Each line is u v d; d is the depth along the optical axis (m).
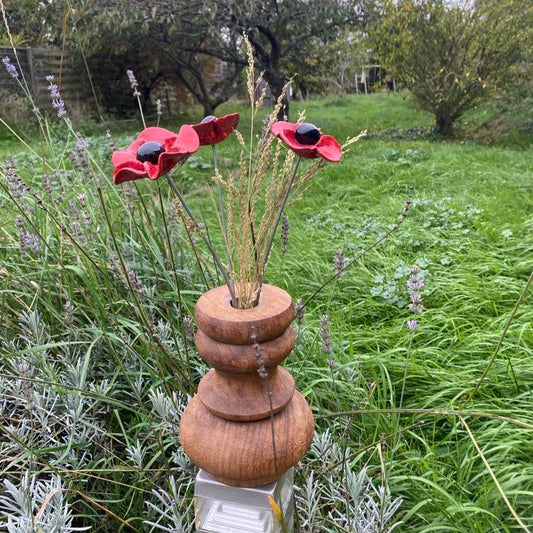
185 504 1.59
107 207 2.86
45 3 9.59
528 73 9.17
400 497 1.63
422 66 9.50
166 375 1.96
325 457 1.63
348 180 6.21
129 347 1.83
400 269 3.33
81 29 9.23
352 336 2.72
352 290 3.35
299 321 1.88
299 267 3.61
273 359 1.02
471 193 5.31
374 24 9.80
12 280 2.17
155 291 2.38
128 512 1.65
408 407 2.17
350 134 10.00
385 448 1.76
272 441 1.03
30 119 9.80
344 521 1.55
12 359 1.93
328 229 4.49
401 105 15.14
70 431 1.68
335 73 13.91
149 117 13.48
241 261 1.06
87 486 1.71
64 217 2.50
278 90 9.98
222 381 1.08
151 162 0.94
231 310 1.02
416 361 2.47
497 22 8.85
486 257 3.65
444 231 4.18
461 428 2.05
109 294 2.01
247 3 8.80
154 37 10.23
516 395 2.23
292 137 1.05
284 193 1.15
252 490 1.08
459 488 1.71
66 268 2.08
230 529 1.13
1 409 1.70
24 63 10.69
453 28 9.04
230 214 1.12
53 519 1.34
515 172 6.07
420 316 2.88
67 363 1.90
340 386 2.10
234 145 8.27
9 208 2.68
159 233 2.51
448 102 9.50
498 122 9.81
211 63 14.52
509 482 1.63
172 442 1.71
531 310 2.88
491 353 2.53
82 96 12.26
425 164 6.61
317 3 9.52
